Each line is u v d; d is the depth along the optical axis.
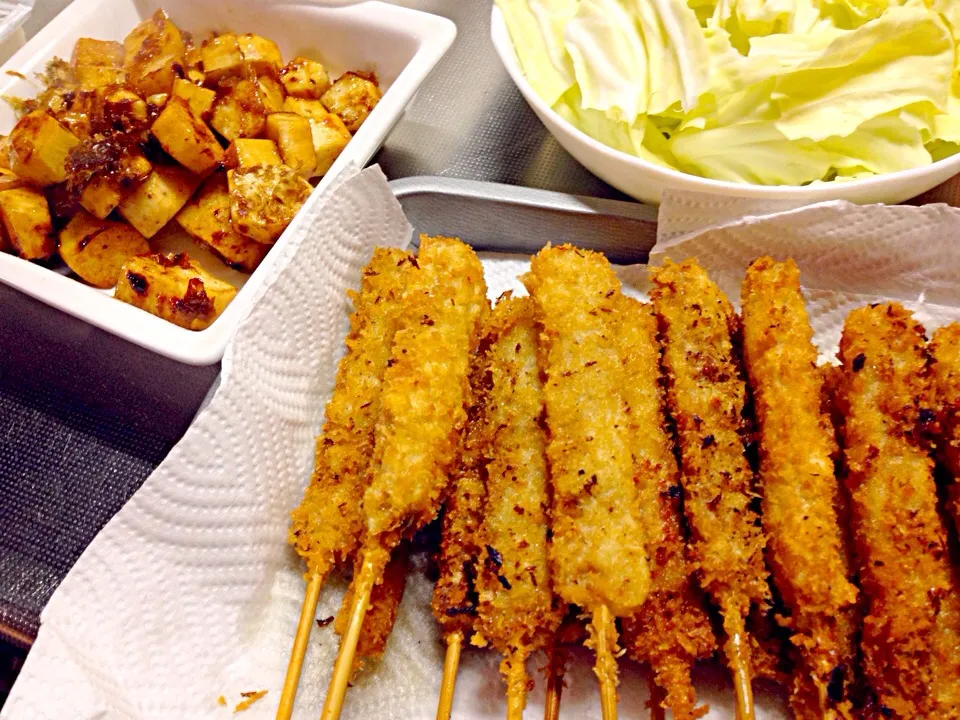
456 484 0.25
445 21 0.32
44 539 0.26
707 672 0.24
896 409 0.23
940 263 0.27
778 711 0.23
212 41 0.33
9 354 0.29
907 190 0.26
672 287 0.26
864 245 0.27
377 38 0.33
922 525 0.22
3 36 0.33
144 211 0.29
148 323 0.26
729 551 0.23
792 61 0.26
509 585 0.23
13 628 0.24
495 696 0.24
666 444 0.25
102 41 0.33
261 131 0.30
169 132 0.28
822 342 0.29
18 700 0.21
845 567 0.23
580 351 0.24
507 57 0.29
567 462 0.23
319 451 0.25
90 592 0.22
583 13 0.28
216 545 0.24
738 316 0.27
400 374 0.24
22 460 0.27
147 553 0.23
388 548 0.23
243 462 0.24
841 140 0.26
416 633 0.25
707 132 0.27
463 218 0.31
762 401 0.24
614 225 0.29
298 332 0.27
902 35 0.25
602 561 0.22
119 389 0.29
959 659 0.22
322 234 0.27
